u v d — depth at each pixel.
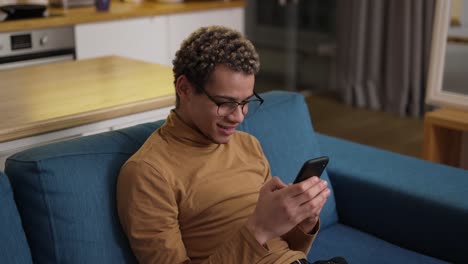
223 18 4.30
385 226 1.95
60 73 2.28
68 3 3.86
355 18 4.80
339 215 2.07
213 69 1.30
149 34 3.88
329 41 5.25
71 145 1.41
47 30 3.39
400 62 4.64
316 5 5.23
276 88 5.45
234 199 1.43
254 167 1.55
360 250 1.85
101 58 2.57
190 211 1.37
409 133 4.29
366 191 1.97
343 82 5.05
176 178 1.37
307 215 1.25
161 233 1.29
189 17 4.08
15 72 2.28
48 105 1.83
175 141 1.41
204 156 1.44
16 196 1.33
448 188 1.88
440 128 2.66
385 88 4.83
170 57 4.06
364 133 4.30
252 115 1.84
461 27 2.56
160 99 1.93
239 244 1.26
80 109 1.79
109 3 3.75
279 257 1.36
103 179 1.39
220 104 1.32
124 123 1.88
